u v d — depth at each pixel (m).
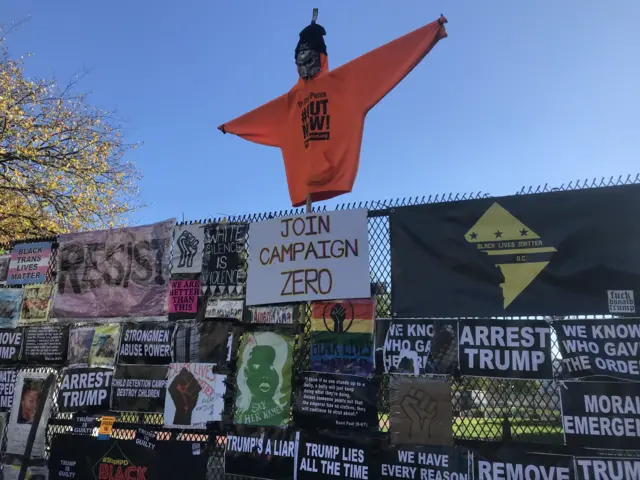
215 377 4.46
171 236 5.03
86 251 5.38
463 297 3.86
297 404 4.09
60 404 5.00
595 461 3.29
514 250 3.81
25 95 12.33
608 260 3.55
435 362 3.80
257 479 4.13
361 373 3.97
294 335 4.30
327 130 4.82
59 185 12.50
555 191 3.80
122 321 5.00
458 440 3.62
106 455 4.65
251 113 5.38
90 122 13.73
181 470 4.37
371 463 3.78
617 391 3.35
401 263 4.10
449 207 4.07
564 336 3.54
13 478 4.97
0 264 5.83
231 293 4.64
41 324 5.36
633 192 3.60
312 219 4.45
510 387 3.64
